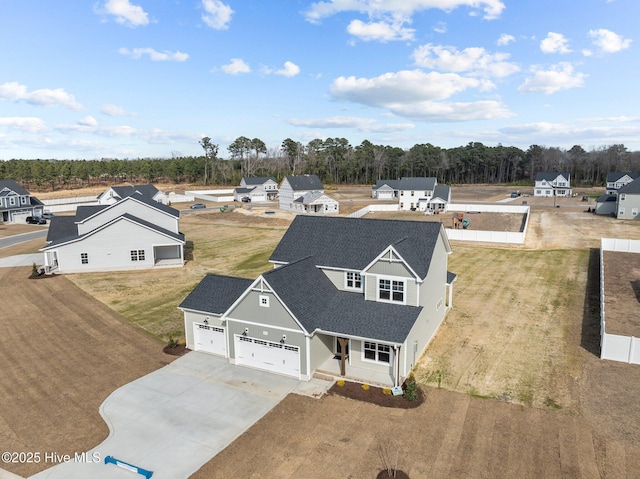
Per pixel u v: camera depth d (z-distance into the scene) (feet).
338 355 83.71
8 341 90.02
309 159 645.92
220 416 63.57
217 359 82.69
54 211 317.22
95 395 69.26
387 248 79.92
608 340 80.23
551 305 110.01
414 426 60.70
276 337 75.66
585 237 191.93
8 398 68.28
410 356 75.77
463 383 72.90
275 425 61.26
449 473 51.16
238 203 385.29
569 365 78.59
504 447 55.93
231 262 163.32
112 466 52.85
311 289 82.99
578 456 54.03
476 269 146.82
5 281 134.62
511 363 79.87
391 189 391.86
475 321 100.58
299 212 301.22
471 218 262.88
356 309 80.18
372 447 56.03
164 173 588.09
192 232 232.94
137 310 109.50
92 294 122.21
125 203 163.12
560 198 373.20
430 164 608.19
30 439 58.13
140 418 62.95
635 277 130.72
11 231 233.14
